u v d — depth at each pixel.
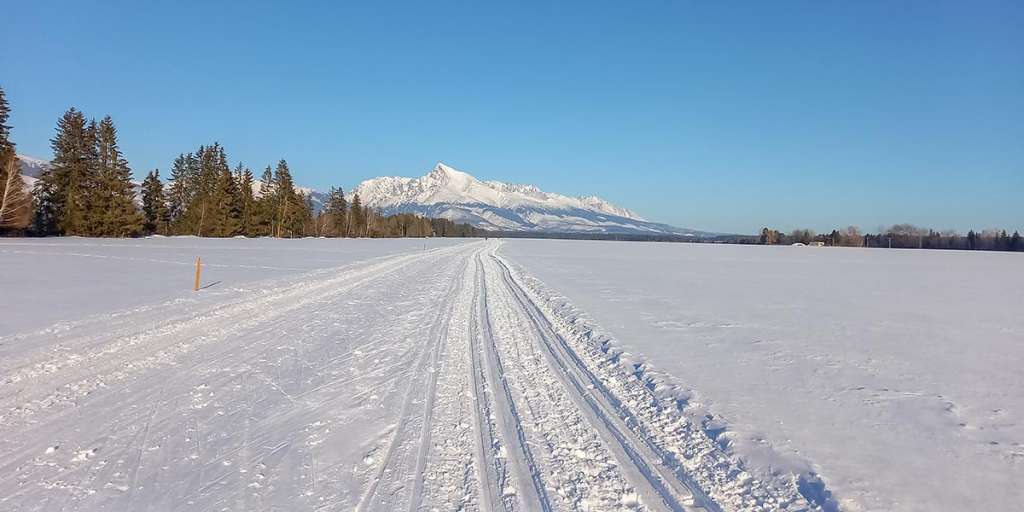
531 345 9.05
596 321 11.68
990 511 3.84
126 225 51.12
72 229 48.38
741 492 4.11
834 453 4.81
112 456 4.36
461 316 11.67
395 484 4.01
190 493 3.79
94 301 12.48
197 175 65.62
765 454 4.76
